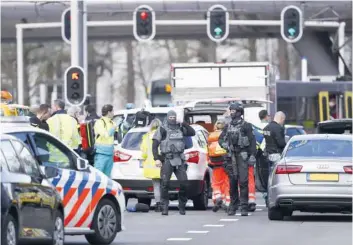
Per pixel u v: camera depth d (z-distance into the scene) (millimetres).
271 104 86500
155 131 55125
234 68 83750
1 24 123625
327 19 118062
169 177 54688
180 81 83875
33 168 34375
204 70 83812
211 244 41344
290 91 122875
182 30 121938
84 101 79812
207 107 69312
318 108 122875
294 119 122812
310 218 53562
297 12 101188
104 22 105562
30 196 32969
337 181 49344
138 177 57688
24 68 196875
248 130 54281
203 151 58688
